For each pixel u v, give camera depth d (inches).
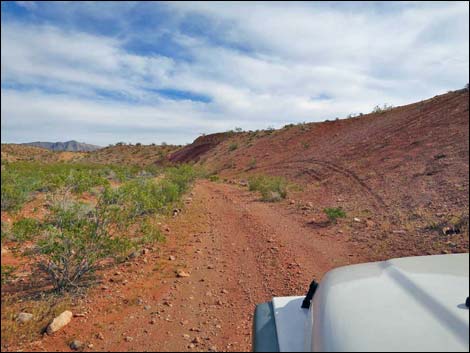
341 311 78.7
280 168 1598.2
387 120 1711.4
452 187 573.3
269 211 600.1
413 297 80.0
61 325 190.9
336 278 96.1
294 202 691.4
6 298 223.8
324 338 72.9
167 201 618.8
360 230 425.7
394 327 71.1
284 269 296.0
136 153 4407.0
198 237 403.5
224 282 267.1
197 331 192.1
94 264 281.6
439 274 89.4
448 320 70.7
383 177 817.5
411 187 652.7
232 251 352.2
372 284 88.7
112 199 289.7
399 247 347.3
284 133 2576.3
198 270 292.4
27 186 546.6
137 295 236.7
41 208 450.3
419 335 68.4
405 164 882.1
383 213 509.0
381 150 1173.7
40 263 246.1
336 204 635.5
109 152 4552.2
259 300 234.8
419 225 414.0
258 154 2292.1
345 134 1879.9
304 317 97.5
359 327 72.3
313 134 2266.2
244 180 1416.1
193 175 1032.8
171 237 397.4
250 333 190.4
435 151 907.4
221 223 491.2
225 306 225.0
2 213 438.6
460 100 1307.8
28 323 193.3
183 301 230.5
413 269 93.4
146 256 323.9
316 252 348.5
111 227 301.4
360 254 338.3
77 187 307.7
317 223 483.8
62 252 241.9
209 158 3061.0
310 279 272.7
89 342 177.8
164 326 196.9
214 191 964.0
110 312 211.5
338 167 1152.8
